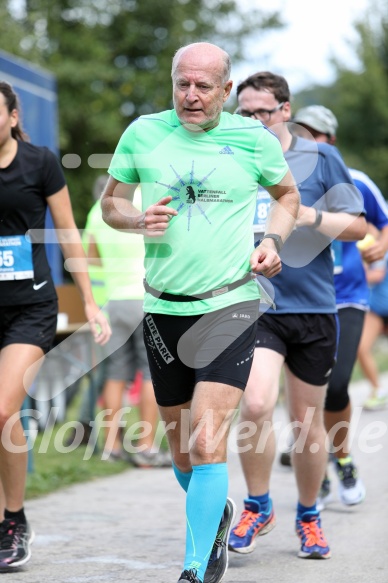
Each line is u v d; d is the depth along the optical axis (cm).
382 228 1580
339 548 1227
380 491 1609
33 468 1748
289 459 1856
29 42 5250
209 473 929
